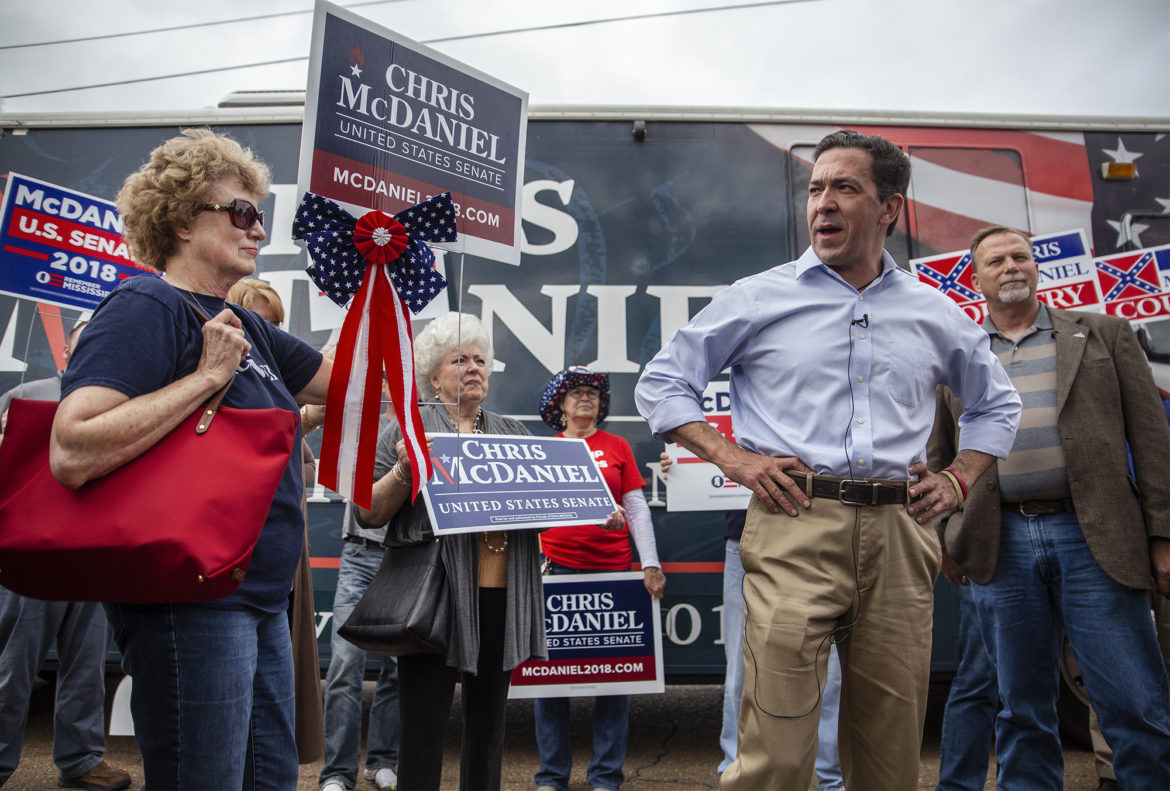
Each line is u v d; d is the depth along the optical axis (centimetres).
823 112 426
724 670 383
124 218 178
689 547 390
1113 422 260
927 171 421
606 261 410
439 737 218
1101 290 412
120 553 135
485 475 232
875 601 192
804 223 415
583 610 351
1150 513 253
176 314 158
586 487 250
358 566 340
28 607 304
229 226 176
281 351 197
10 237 314
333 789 314
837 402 197
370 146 229
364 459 205
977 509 273
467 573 222
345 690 328
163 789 149
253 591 161
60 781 330
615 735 341
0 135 420
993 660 279
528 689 340
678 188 416
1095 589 252
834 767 320
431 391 266
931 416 208
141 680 151
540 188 415
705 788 348
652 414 213
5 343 398
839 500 191
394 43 236
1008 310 290
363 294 216
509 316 405
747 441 206
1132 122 428
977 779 297
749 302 210
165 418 145
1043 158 423
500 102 258
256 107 435
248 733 165
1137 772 242
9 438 145
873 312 204
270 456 151
